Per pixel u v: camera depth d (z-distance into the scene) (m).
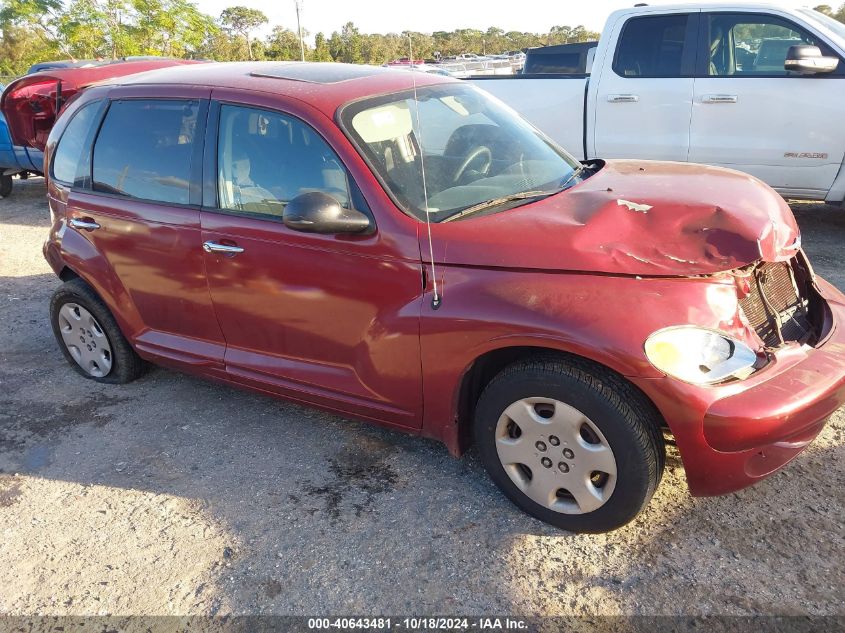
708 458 2.49
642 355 2.41
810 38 5.99
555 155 3.75
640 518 2.90
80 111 4.23
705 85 6.32
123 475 3.49
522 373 2.69
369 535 2.93
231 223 3.38
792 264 3.19
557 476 2.76
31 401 4.29
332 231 2.92
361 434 3.67
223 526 3.06
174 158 3.64
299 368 3.41
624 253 2.63
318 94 3.29
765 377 2.52
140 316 4.02
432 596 2.61
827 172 6.11
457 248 2.81
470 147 3.45
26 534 3.12
